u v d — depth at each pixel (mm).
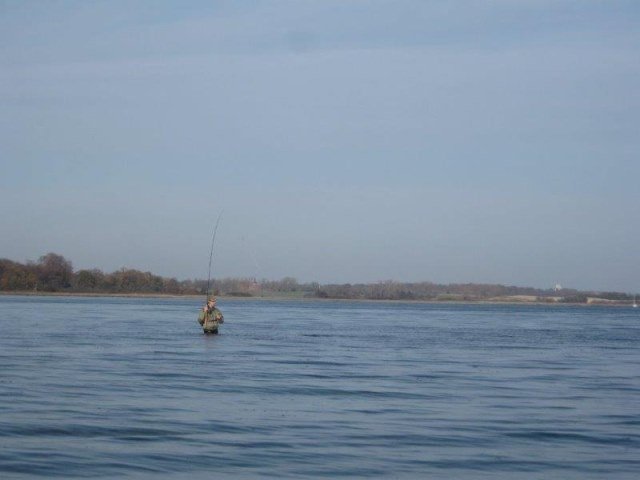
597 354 44219
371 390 26312
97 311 97812
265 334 58062
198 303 155500
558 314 143375
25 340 45812
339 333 61719
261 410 21688
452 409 22547
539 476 15250
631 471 15703
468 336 61031
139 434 18000
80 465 15094
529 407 23188
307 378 29375
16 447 16406
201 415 20594
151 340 47906
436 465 15867
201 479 14367
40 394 23484
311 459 16078
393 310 148000
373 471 15250
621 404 24000
